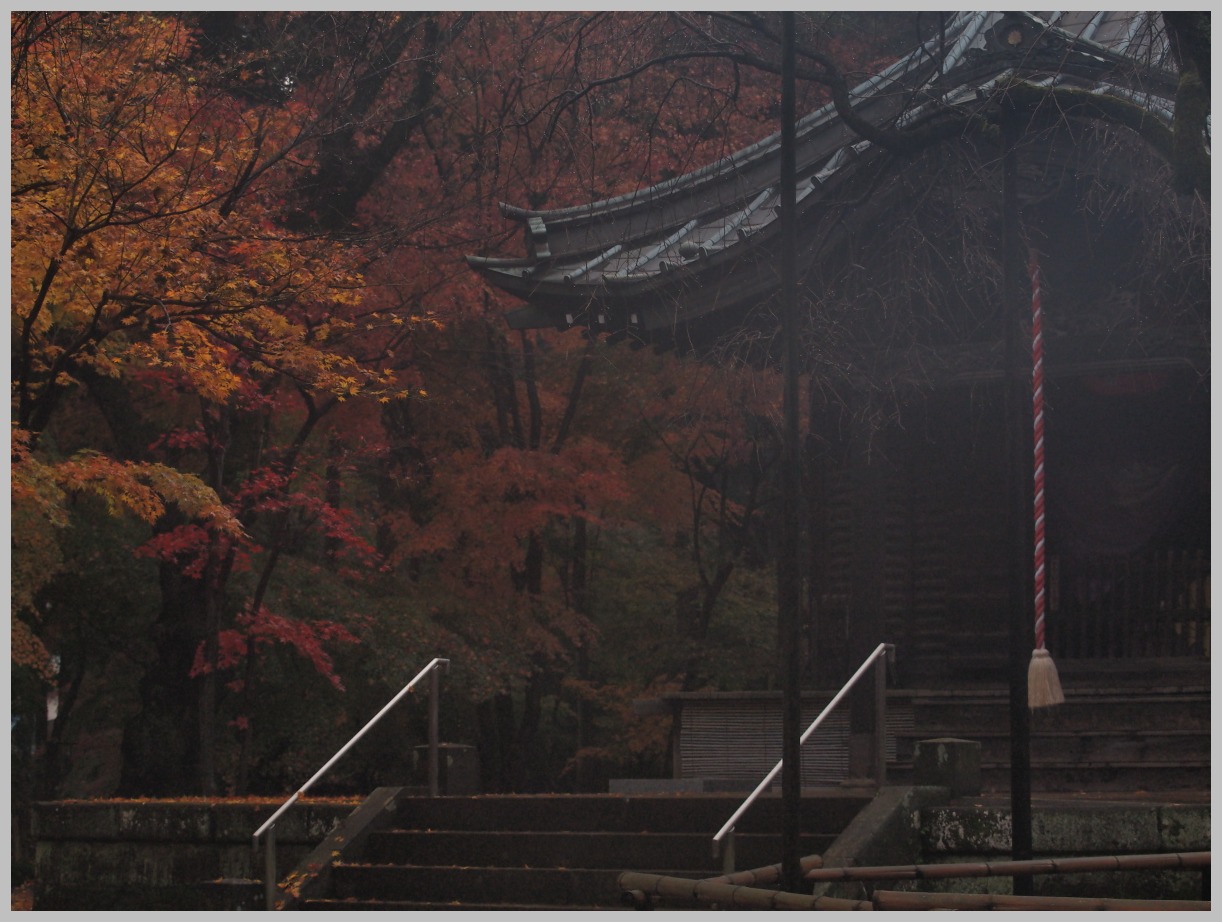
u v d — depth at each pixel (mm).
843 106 9586
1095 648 12430
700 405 19094
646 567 24781
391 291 18438
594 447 19562
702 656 23203
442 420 20953
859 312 12336
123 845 11117
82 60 11562
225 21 17266
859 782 11234
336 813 10391
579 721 26312
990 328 12664
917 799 8773
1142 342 12062
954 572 12766
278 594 18203
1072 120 11039
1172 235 10961
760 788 8023
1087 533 13055
